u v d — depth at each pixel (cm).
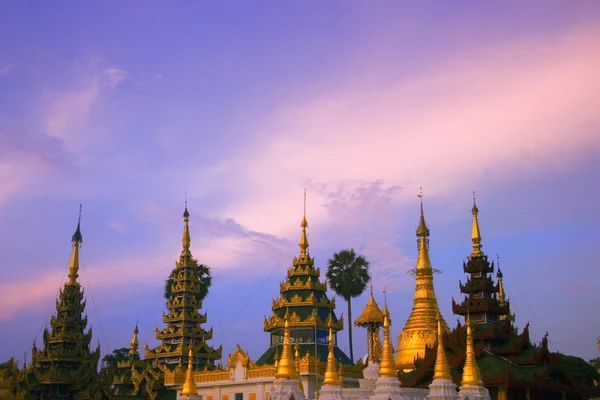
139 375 10725
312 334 9188
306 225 10269
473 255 9094
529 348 7812
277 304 9712
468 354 5600
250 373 8694
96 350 10462
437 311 9131
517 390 7075
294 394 5612
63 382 9925
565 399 7531
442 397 5256
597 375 11369
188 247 12300
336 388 5678
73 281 10944
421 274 9425
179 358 11062
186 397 6078
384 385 5303
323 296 9825
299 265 9944
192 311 11638
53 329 10494
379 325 8138
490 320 8362
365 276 11219
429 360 7794
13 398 9206
